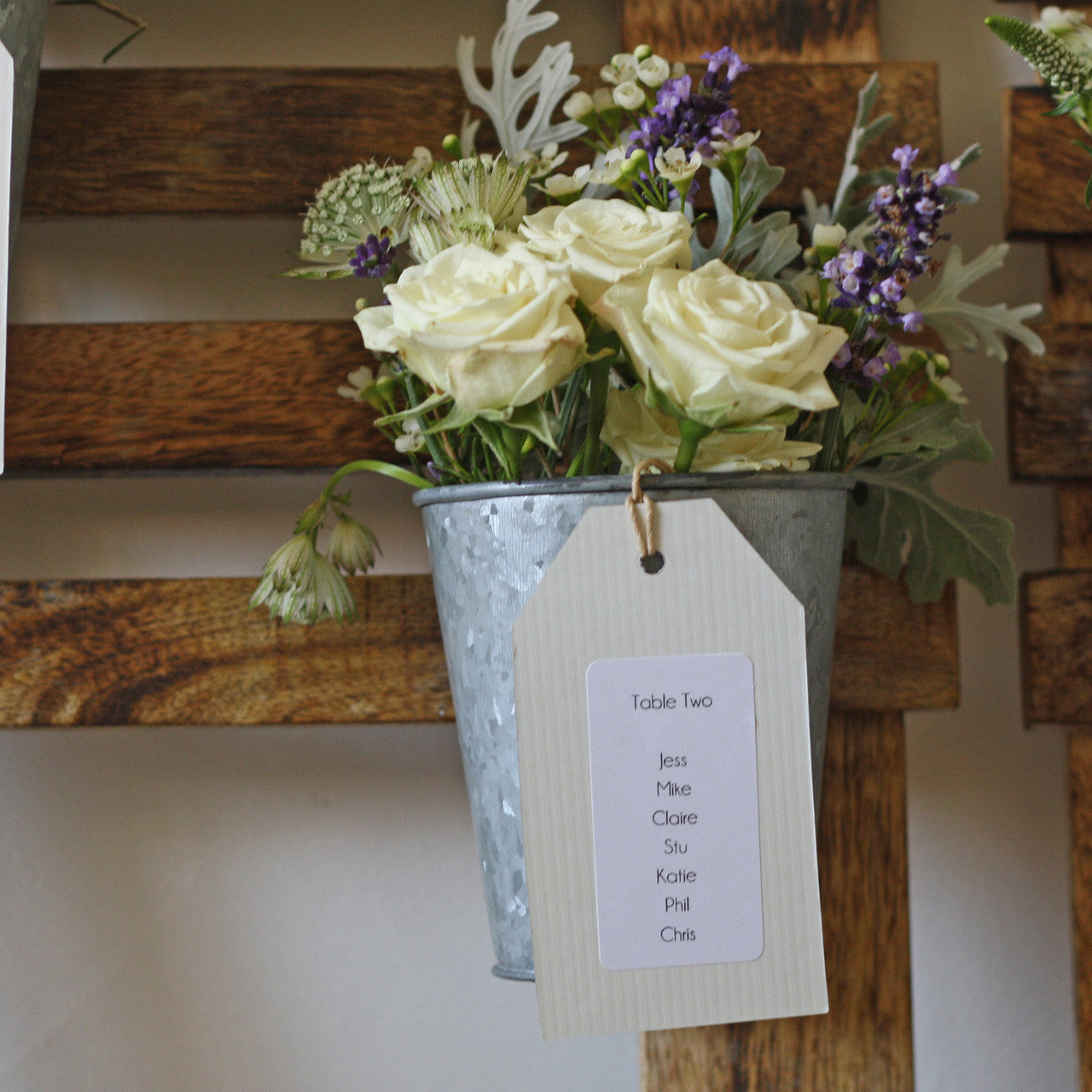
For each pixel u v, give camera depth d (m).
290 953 0.69
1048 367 0.68
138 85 0.66
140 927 0.69
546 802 0.46
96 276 0.71
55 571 0.70
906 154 0.48
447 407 0.51
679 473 0.45
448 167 0.47
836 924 0.64
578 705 0.46
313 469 0.65
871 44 0.68
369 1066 0.69
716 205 0.59
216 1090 0.68
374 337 0.43
